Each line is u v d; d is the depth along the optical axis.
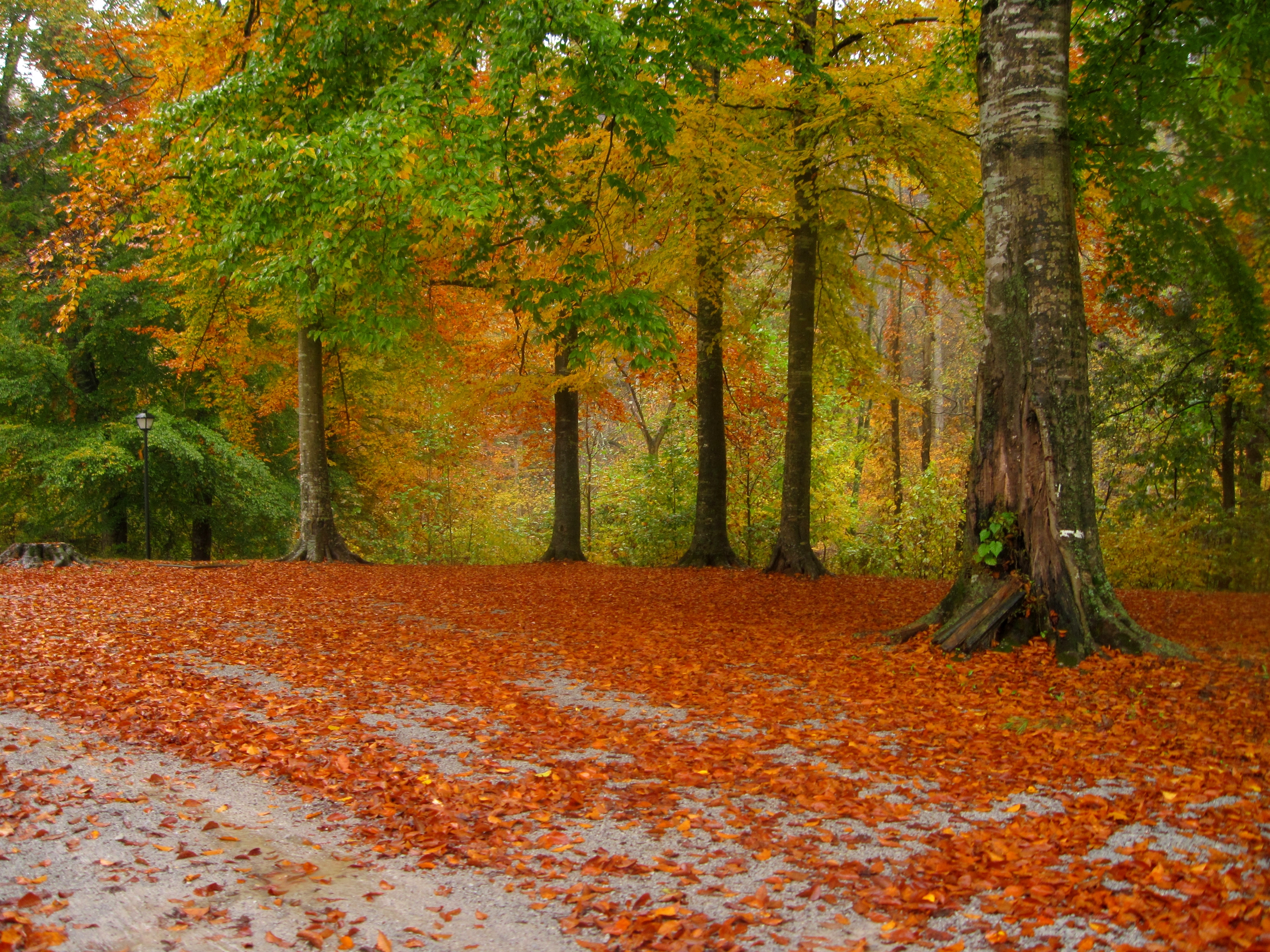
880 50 11.71
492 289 13.30
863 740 4.95
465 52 8.30
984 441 7.15
